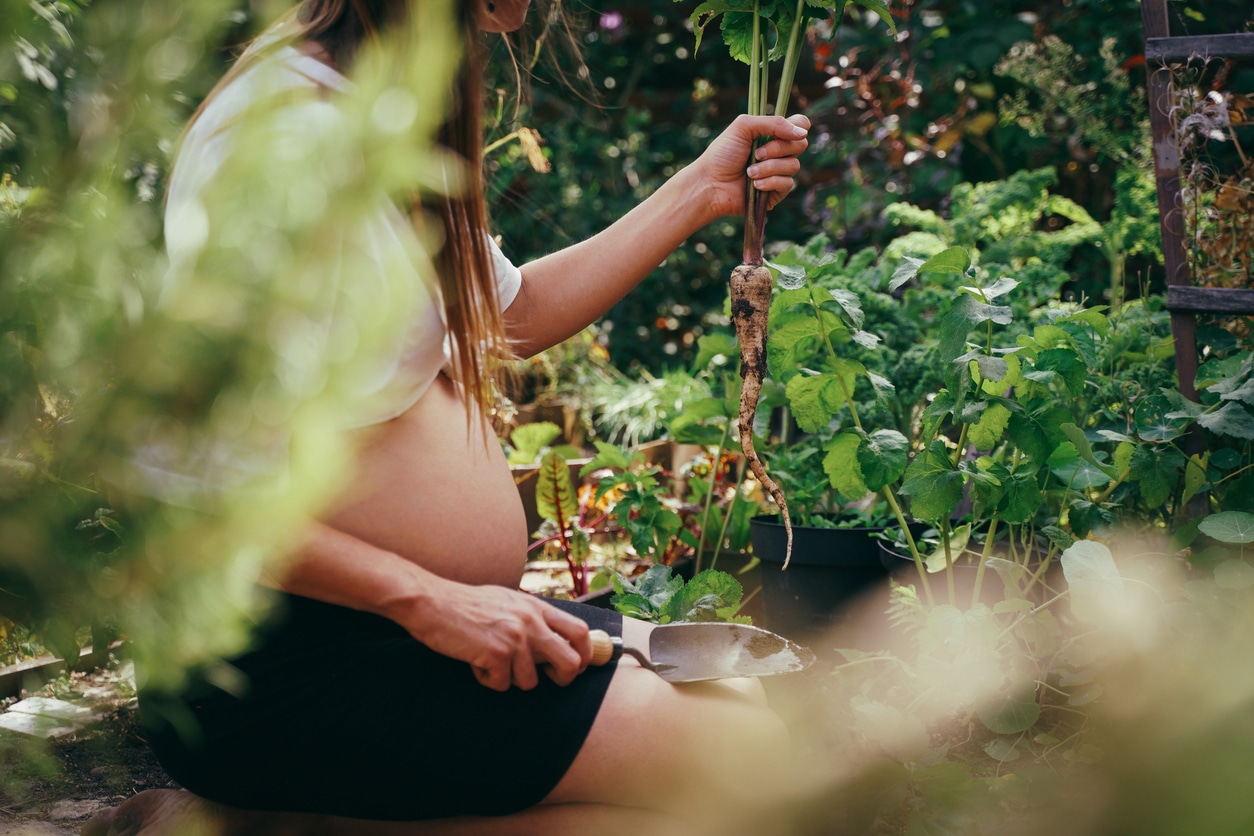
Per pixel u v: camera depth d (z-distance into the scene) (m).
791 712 1.77
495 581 1.22
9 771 0.79
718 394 3.32
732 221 5.20
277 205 0.49
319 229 0.49
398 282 0.54
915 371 2.33
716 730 1.18
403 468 1.13
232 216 0.49
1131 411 2.08
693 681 1.21
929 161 4.27
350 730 1.10
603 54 5.51
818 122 4.88
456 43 1.08
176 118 0.60
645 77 5.75
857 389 2.42
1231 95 2.18
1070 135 3.88
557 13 1.73
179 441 0.54
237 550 0.55
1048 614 1.68
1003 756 1.59
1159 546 1.93
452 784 1.12
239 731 1.11
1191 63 2.19
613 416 3.62
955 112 4.24
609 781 1.14
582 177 5.20
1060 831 1.25
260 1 0.96
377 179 0.49
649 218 1.59
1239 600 1.56
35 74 0.74
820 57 4.45
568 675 1.13
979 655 1.65
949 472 1.73
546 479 2.42
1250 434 1.77
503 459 1.29
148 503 0.57
